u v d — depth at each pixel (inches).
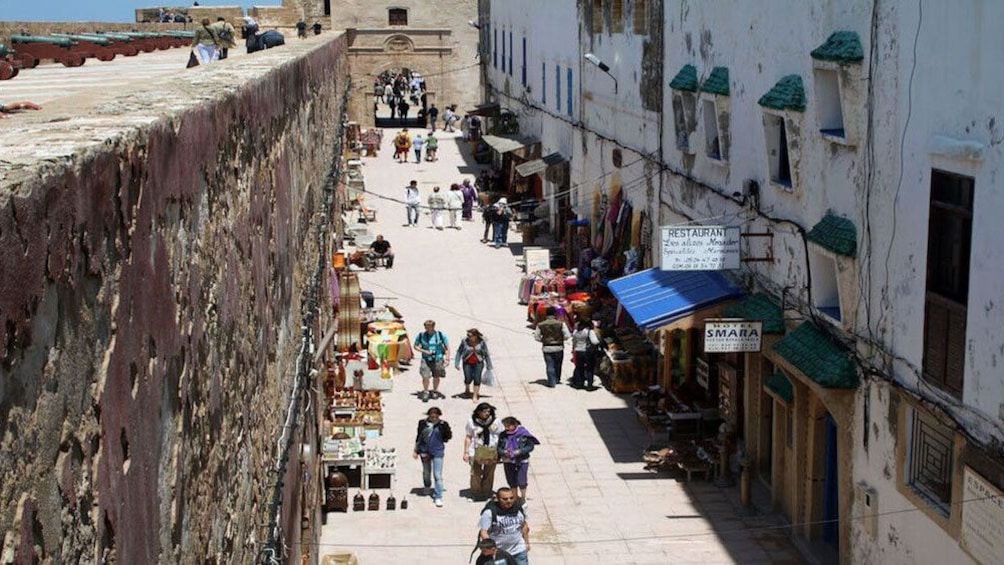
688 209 827.4
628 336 922.1
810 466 600.4
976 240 416.8
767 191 662.5
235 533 294.5
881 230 503.2
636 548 609.6
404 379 920.3
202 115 244.5
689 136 817.5
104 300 162.2
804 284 600.1
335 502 663.1
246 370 322.3
